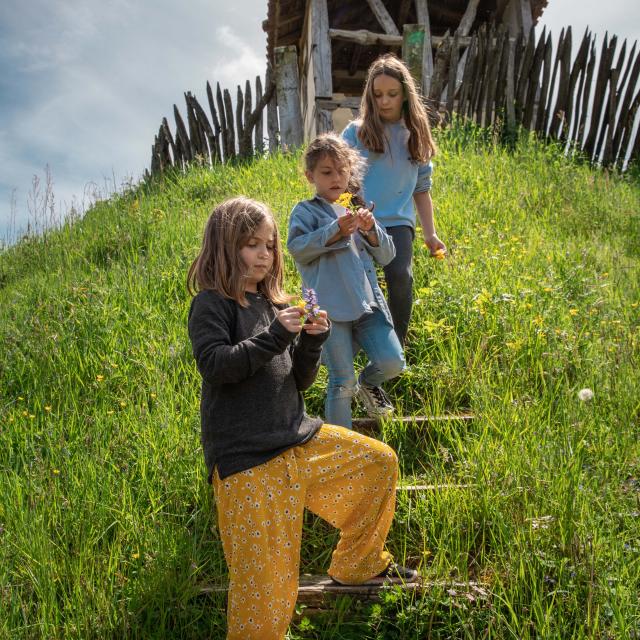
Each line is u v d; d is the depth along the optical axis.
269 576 2.37
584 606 2.60
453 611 2.69
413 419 3.73
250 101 10.84
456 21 13.79
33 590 2.78
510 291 4.79
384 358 3.27
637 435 3.54
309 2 11.71
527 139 9.62
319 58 10.82
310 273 3.24
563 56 10.09
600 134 10.20
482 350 4.19
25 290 5.84
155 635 2.65
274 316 2.70
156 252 6.12
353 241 3.26
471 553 3.00
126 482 3.28
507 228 6.00
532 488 3.08
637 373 4.00
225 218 2.55
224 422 2.45
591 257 5.79
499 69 10.16
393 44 11.59
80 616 2.65
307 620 2.67
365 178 3.71
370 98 3.69
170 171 10.05
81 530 2.98
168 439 3.52
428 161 3.94
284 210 6.22
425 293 4.60
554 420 3.61
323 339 2.58
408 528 3.11
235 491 2.39
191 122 11.12
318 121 10.65
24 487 3.27
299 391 2.70
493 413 3.60
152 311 4.93
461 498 3.12
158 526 3.05
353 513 2.73
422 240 5.48
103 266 6.26
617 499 3.08
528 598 2.68
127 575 2.90
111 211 8.19
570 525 2.84
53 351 4.49
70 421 3.81
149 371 4.14
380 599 2.78
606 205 7.42
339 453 2.62
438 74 9.94
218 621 2.71
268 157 9.50
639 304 4.89
